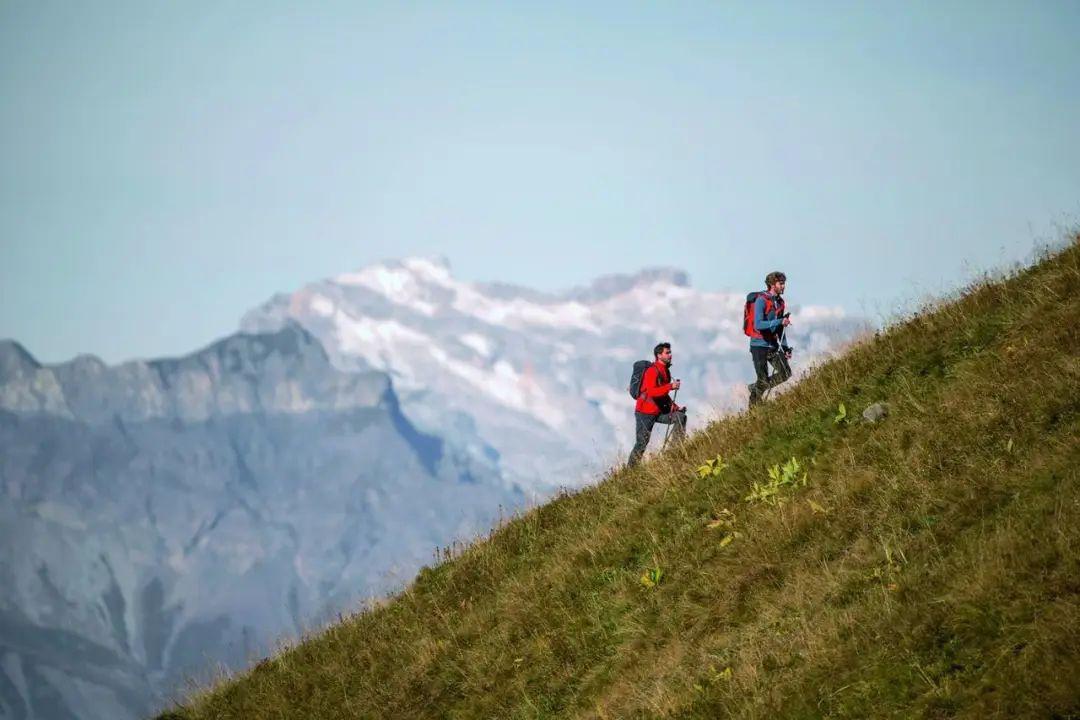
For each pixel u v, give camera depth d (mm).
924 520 42656
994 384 47750
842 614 39969
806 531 48125
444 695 57844
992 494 41156
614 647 51219
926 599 37594
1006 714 31531
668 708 42062
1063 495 38156
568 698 50250
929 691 33938
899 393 53250
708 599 48812
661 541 56188
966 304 57312
